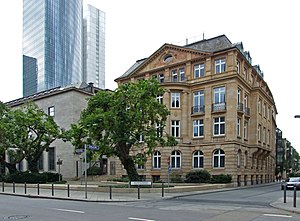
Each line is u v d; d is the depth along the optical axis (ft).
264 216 37.45
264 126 145.28
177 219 34.94
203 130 119.34
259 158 142.61
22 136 106.42
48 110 149.38
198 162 119.55
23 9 331.77
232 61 114.01
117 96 74.13
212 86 118.21
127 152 79.97
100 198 58.85
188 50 125.29
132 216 37.09
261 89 134.21
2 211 42.22
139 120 74.28
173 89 121.90
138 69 138.51
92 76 413.18
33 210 42.98
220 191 83.51
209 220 34.32
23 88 316.60
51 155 145.28
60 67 314.55
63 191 75.41
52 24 310.45
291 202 52.16
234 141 110.73
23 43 325.21
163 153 118.11
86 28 416.26
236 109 112.57
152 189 71.61
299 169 418.10
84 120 74.54
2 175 114.42
